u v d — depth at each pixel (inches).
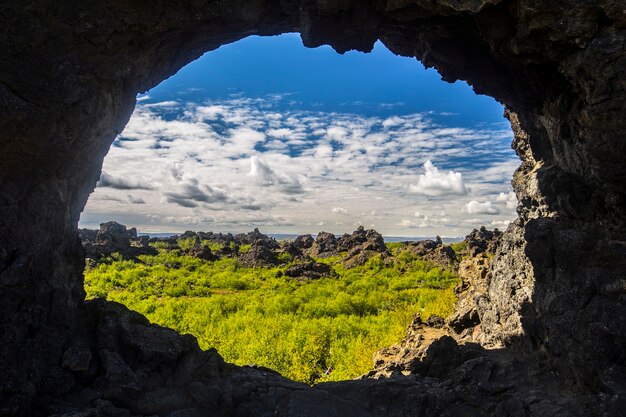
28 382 247.8
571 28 285.6
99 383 268.7
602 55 279.7
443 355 379.6
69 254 316.8
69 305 295.3
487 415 300.2
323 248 2581.2
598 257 322.0
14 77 241.6
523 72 383.2
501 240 510.9
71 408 250.4
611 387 268.1
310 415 292.5
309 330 767.1
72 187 301.1
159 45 327.6
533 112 438.9
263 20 384.8
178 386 297.4
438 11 325.1
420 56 457.4
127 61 297.0
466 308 585.9
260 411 293.7
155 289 1261.1
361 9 349.7
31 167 259.1
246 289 1384.1
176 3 298.7
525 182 474.0
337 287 1350.9
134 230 3051.2
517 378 331.6
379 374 447.2
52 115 253.1
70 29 259.6
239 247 2716.5
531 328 372.5
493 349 419.5
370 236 2415.1
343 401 313.3
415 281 1444.4
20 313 251.1
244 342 696.4
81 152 287.3
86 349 279.7
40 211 266.4
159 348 301.7
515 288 430.3
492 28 330.6
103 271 1545.3
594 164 312.2
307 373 573.3
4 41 240.7
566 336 312.8
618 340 280.5
